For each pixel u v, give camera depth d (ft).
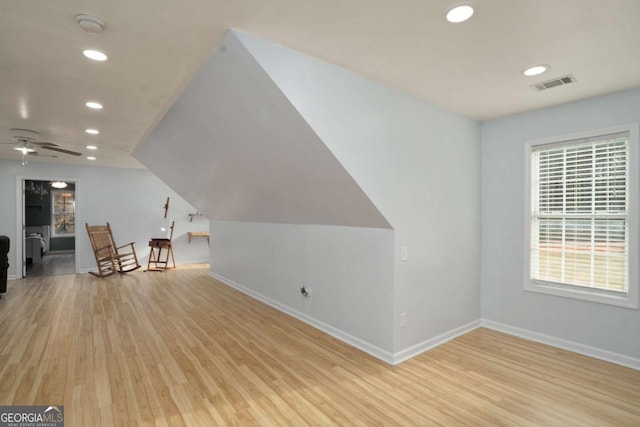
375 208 9.12
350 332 10.89
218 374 8.77
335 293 11.51
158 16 5.88
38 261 26.99
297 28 6.36
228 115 9.47
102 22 6.04
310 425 6.72
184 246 26.12
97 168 22.86
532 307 11.22
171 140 13.33
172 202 25.58
